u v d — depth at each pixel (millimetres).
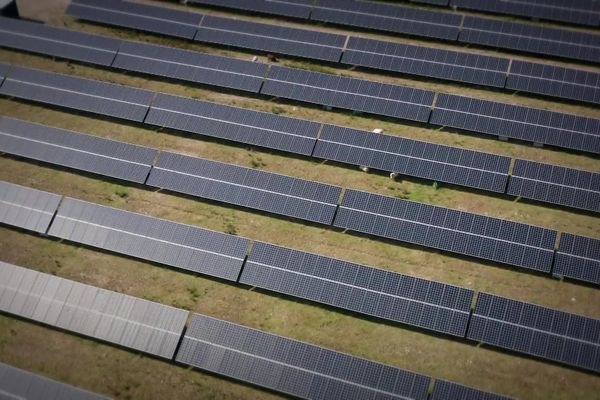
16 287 32625
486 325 30500
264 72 41250
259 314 32312
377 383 29094
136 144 39188
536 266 32562
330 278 32250
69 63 43875
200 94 41625
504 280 32781
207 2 46688
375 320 31766
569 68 40312
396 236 33938
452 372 30109
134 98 40312
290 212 35094
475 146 38094
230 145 38844
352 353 30891
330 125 37969
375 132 37938
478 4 45156
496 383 29703
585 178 35094
